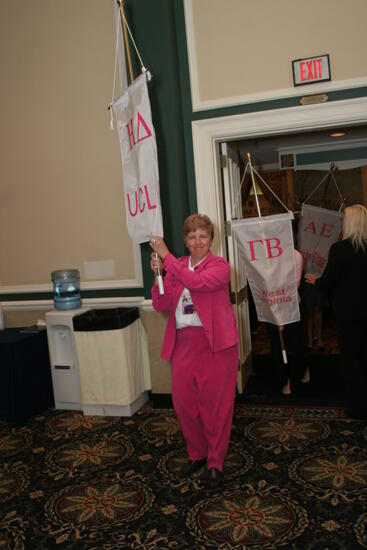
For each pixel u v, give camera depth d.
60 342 3.80
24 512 2.42
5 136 4.14
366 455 2.72
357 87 3.27
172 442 3.11
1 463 2.99
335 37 3.28
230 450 2.93
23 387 3.62
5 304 4.27
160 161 3.59
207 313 2.44
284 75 3.40
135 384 3.69
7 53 4.04
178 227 3.61
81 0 3.79
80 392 3.75
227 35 3.47
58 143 3.99
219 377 2.47
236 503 2.35
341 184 7.79
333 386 3.97
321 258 4.91
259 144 7.18
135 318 3.75
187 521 2.24
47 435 3.37
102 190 3.92
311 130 3.46
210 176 3.59
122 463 2.87
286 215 3.35
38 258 4.18
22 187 4.15
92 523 2.28
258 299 3.56
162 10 3.47
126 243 3.90
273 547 2.00
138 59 3.60
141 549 2.06
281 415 3.43
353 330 3.12
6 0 4.00
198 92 3.56
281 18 3.37
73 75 3.88
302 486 2.45
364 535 2.02
